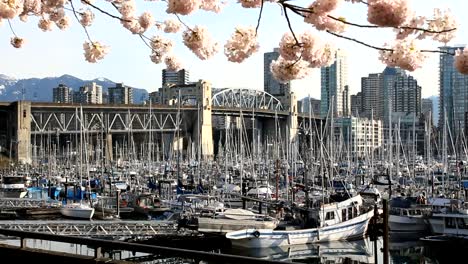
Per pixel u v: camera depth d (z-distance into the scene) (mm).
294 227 46781
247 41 8875
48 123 148125
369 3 6875
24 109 144875
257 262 9812
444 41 7699
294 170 87938
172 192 73312
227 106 196000
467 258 42812
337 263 40656
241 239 42219
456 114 162750
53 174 99625
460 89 162875
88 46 12219
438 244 44188
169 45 12266
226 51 8953
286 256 43188
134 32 11984
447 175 73562
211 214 46438
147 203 62781
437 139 127250
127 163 121000
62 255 12961
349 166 90875
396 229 50438
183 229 44375
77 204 58938
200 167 98188
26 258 13555
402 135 183500
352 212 49031
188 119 177125
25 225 41656
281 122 194125
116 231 43031
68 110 150250
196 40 9734
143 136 167250
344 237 47500
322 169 69500
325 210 47438
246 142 131750
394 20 6809
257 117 194375
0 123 156625
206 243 43844
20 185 80875
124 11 11719
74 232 42250
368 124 171375
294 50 7824
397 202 54188
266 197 63719
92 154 138125
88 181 70375
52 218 55812
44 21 13102
